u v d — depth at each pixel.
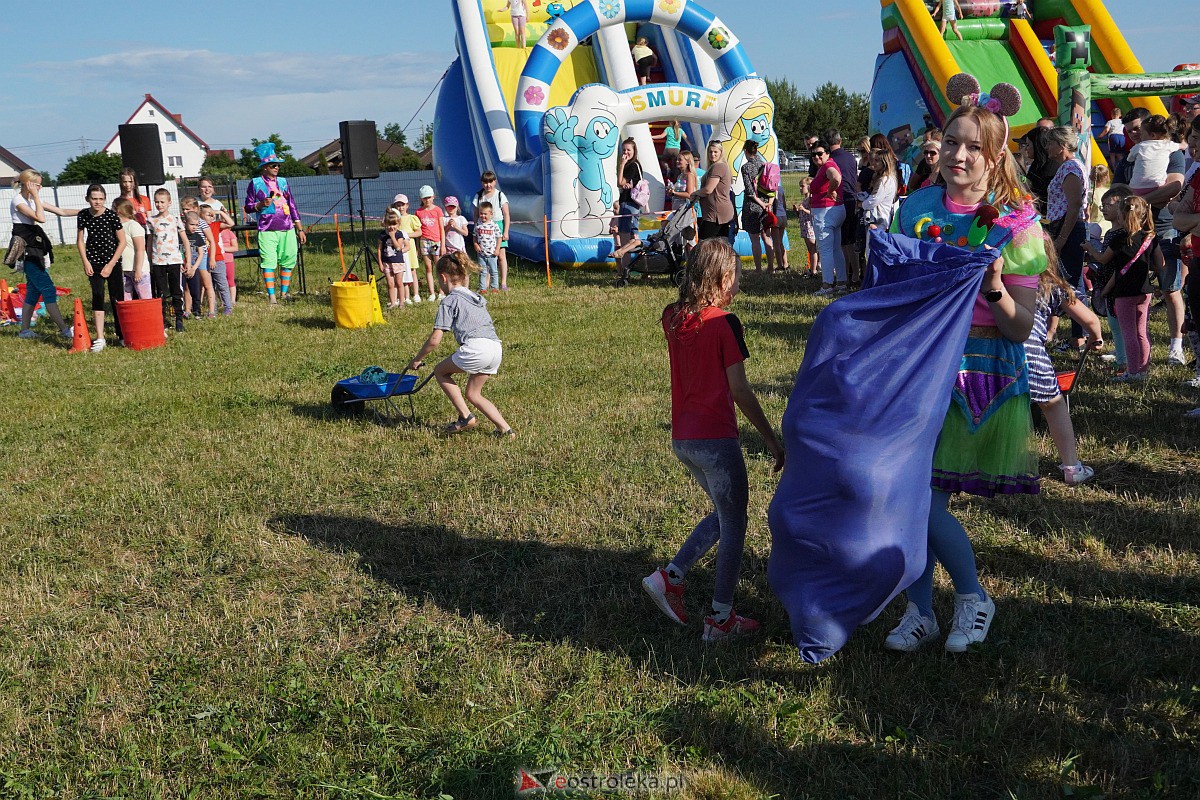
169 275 11.66
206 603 4.62
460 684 3.77
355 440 7.12
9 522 5.75
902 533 3.44
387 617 4.39
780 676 3.73
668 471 6.05
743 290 12.90
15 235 11.61
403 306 13.17
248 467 6.57
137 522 5.68
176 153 94.56
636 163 15.52
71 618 4.51
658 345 9.84
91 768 3.35
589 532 5.22
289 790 3.19
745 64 17.39
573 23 16.88
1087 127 12.13
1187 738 3.18
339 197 34.34
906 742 3.26
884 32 17.88
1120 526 4.91
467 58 18.47
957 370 3.53
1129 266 7.04
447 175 19.73
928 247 3.58
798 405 3.55
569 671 3.84
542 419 7.38
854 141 61.72
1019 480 3.73
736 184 16.11
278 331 11.70
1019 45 16.89
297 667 3.94
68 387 9.24
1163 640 3.81
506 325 11.27
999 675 3.63
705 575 4.63
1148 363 7.46
